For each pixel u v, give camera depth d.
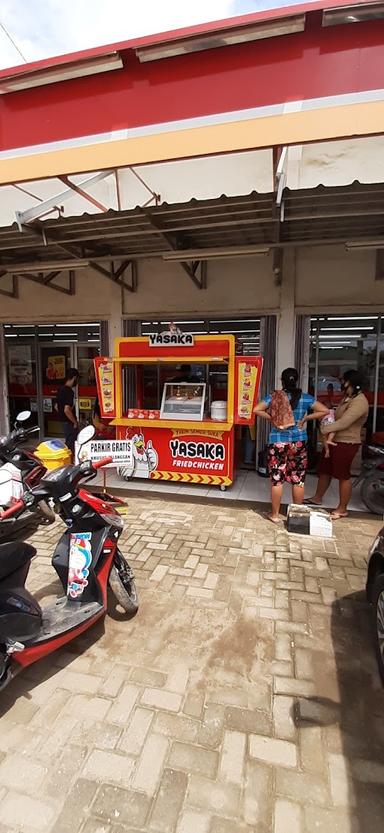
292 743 1.93
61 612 2.52
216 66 5.26
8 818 1.61
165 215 4.38
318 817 1.62
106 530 2.65
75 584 2.59
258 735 1.97
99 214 4.27
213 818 1.61
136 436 5.90
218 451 5.55
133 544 3.99
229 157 5.34
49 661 2.46
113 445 4.43
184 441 5.69
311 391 6.89
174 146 3.71
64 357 8.38
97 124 5.78
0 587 2.07
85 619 2.46
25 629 2.14
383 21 4.77
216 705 2.14
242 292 6.75
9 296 8.05
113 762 1.83
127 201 5.79
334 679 2.33
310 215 4.16
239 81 5.21
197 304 6.99
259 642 2.62
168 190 5.65
